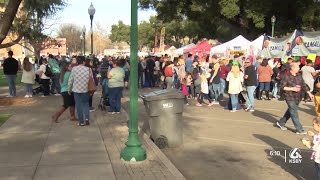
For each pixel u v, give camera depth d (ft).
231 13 119.34
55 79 67.36
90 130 35.06
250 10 122.21
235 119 45.70
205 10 129.18
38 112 45.96
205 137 35.58
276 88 68.23
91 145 29.09
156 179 21.20
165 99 30.94
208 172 25.03
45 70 65.62
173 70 73.61
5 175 21.80
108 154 26.40
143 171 22.63
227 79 53.21
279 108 55.26
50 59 67.97
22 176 21.61
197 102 60.85
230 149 31.09
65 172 22.30
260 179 23.53
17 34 73.51
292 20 127.65
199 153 29.89
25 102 55.47
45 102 55.77
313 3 118.93
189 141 33.94
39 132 34.17
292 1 121.19
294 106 36.81
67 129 35.55
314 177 23.88
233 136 36.01
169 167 23.56
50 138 31.60
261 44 88.58
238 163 27.12
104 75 50.42
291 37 76.59
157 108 30.96
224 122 43.68
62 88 39.37
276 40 81.00
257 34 135.64
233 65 52.90
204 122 43.68
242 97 57.77
